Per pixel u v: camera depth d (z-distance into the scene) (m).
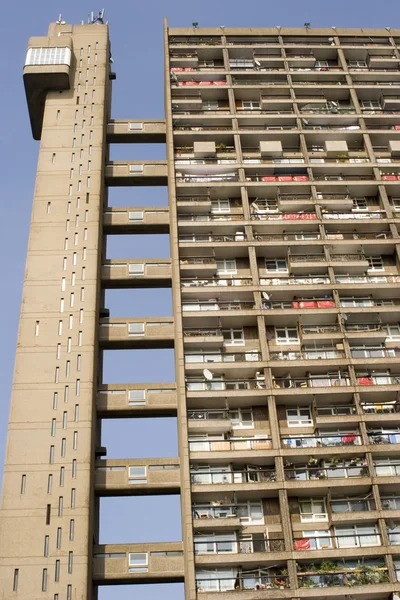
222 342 50.78
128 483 46.53
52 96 62.19
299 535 44.53
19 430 46.47
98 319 52.16
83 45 65.69
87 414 47.16
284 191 58.66
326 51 68.50
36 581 41.69
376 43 70.00
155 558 44.19
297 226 56.53
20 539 42.91
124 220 57.25
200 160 60.28
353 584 41.72
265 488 44.72
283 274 55.44
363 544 44.16
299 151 62.38
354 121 63.53
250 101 65.44
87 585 41.88
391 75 66.69
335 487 45.09
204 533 44.12
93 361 49.25
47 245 54.00
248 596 40.84
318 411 49.22
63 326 50.47
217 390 48.12
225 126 62.62
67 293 51.91
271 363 49.59
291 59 66.94
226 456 45.88
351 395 48.88
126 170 60.31
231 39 68.44
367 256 56.56
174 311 52.19
